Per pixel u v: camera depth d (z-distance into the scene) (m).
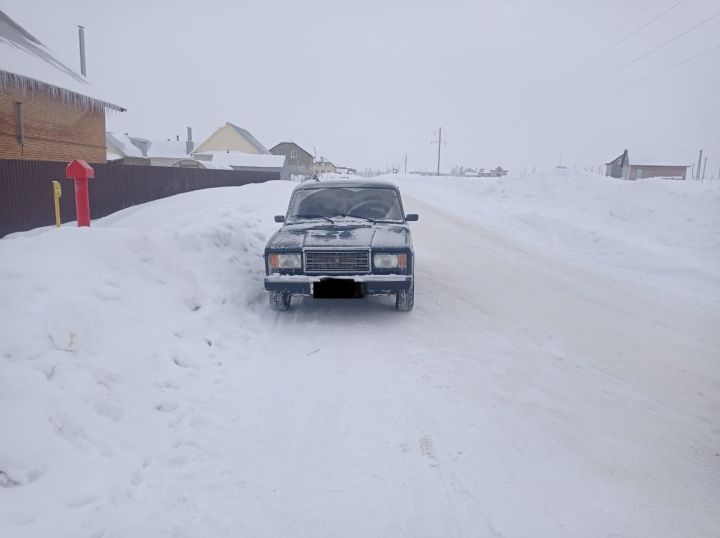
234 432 3.64
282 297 6.54
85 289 4.66
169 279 5.78
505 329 6.10
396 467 3.21
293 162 94.12
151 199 19.25
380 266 6.21
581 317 6.72
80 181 6.45
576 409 4.05
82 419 3.41
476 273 9.60
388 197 7.45
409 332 5.91
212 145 77.06
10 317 3.92
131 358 4.25
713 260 10.12
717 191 13.01
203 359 4.84
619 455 3.38
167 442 3.48
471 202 25.75
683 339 5.88
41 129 19.25
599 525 2.68
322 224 7.06
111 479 3.01
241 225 8.97
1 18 21.11
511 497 2.91
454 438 3.57
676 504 2.87
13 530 2.52
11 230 12.40
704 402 4.22
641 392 4.39
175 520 2.71
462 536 2.59
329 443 3.50
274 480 3.07
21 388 3.33
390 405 4.07
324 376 4.63
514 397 4.24
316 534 2.62
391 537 2.59
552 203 19.62
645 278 9.49
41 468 2.93
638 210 14.30
